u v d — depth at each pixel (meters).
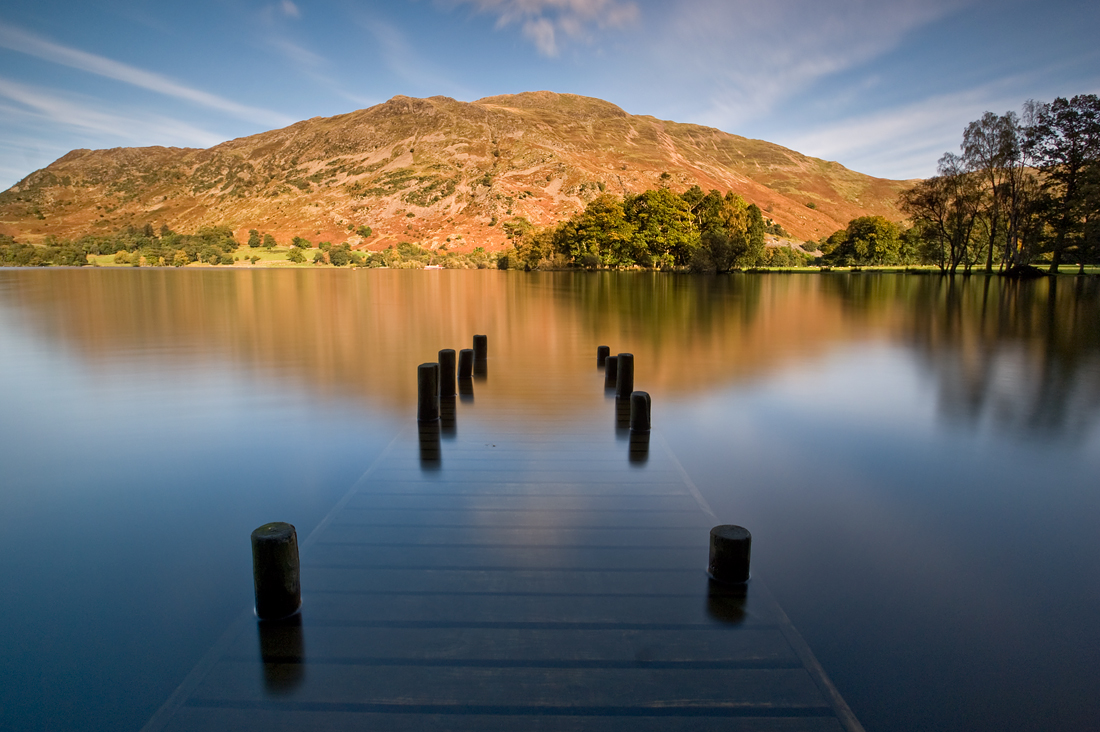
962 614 3.21
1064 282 38.44
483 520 4.18
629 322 18.16
